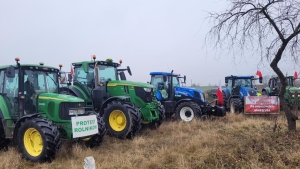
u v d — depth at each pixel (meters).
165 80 11.06
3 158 5.76
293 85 13.91
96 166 5.27
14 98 6.43
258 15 6.48
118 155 6.07
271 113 11.38
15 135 6.17
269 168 4.89
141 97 8.80
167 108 11.20
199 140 6.56
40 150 5.83
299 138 6.22
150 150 6.52
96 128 6.49
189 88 11.33
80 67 9.12
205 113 11.03
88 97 8.73
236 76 13.93
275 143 5.98
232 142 6.24
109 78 9.16
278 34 6.67
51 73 7.03
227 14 6.73
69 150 6.46
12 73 5.92
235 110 12.87
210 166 5.06
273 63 6.95
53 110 6.27
